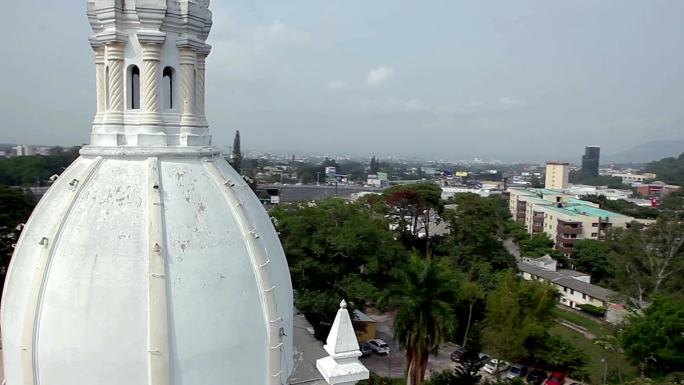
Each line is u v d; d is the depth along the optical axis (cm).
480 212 7675
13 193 5419
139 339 1458
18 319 1560
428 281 3641
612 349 5128
